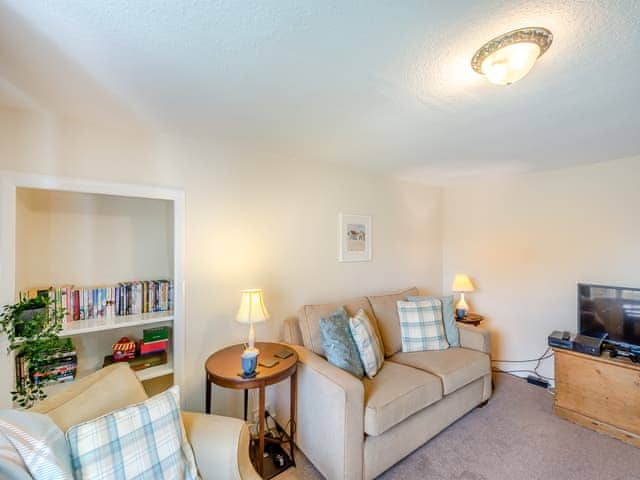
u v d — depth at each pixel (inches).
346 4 35.4
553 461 75.4
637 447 80.5
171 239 84.0
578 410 91.1
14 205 60.4
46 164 64.4
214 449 47.7
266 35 40.9
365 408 66.1
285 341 91.5
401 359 96.1
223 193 86.4
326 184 108.7
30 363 61.6
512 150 91.7
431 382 79.0
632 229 98.3
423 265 143.6
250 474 48.3
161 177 77.5
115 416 42.4
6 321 56.6
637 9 35.2
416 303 109.2
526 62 42.1
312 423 71.9
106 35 40.6
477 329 106.8
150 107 62.7
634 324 89.5
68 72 49.7
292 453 73.7
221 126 72.9
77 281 75.2
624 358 86.6
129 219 82.6
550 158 100.2
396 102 60.6
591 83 52.7
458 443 82.3
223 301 85.7
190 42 42.3
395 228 132.6
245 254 90.0
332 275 110.8
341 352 77.8
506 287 129.3
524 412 97.5
